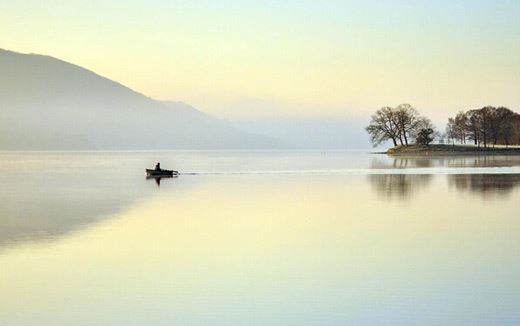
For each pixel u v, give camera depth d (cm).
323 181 11031
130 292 3206
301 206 6862
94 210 6588
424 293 3167
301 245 4425
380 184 10081
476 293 3164
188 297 3117
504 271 3616
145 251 4206
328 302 3027
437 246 4353
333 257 4006
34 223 5547
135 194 8588
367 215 6025
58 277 3494
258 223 5528
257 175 13275
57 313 2883
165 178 12550
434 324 2722
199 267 3731
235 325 2727
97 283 3369
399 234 4866
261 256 4044
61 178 12825
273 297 3112
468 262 3847
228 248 4316
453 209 6438
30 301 3055
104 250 4241
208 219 5803
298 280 3431
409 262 3853
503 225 5278
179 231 5069
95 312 2895
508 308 2920
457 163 18162
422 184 9938
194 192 8844
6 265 3775
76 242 4550
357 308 2936
